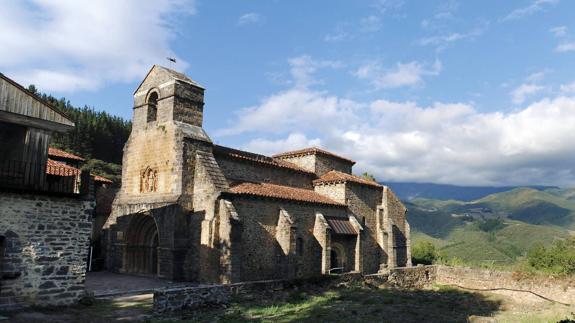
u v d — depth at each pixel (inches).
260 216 1185.4
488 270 1267.2
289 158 1679.4
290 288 952.9
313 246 1318.9
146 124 1298.0
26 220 709.9
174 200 1122.7
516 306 1010.1
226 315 723.4
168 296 719.7
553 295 1103.0
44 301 717.9
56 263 738.2
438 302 1010.1
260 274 1161.4
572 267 1273.4
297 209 1294.3
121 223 1289.4
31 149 756.6
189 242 1128.2
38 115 772.0
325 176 1581.0
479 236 4589.1
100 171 2544.3
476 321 803.4
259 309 783.1
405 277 1290.6
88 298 781.9
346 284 1110.4
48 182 907.4
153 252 1266.0
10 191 695.7
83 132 2778.1
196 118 1255.5
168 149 1196.5
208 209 1109.1
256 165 1369.3
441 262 1927.9
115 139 3075.8
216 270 1065.5
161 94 1259.2
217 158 1253.7
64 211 756.0
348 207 1471.5
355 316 778.2
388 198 1630.2
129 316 699.4
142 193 1263.5
